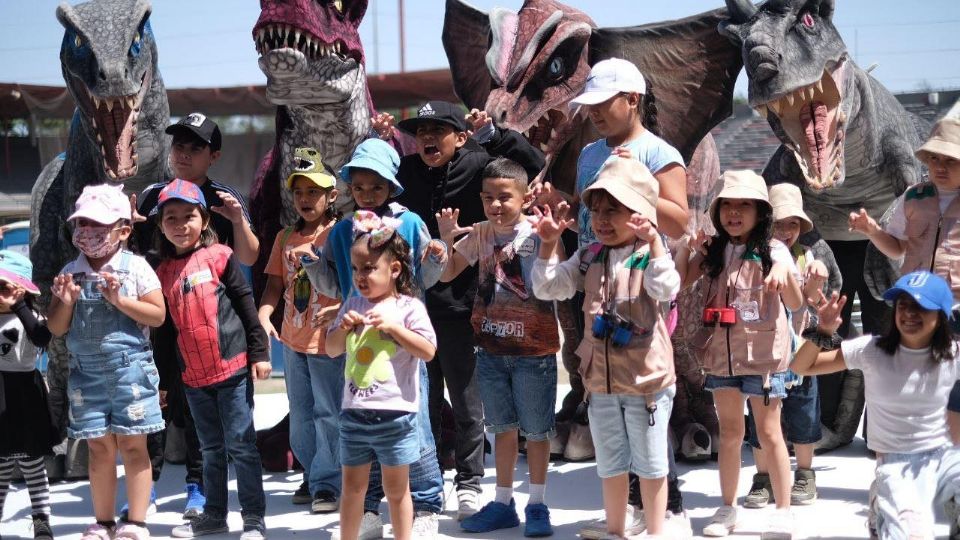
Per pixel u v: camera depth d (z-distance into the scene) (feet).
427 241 16.49
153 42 20.83
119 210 16.61
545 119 21.02
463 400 18.28
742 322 16.30
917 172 21.54
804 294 18.10
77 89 19.92
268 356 17.63
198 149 18.99
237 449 17.31
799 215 18.20
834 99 20.18
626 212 15.19
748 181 16.29
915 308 14.35
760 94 19.49
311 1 18.81
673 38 21.31
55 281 15.81
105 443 16.75
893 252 17.97
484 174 16.97
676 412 22.08
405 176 19.17
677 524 16.70
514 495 19.84
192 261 17.43
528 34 20.84
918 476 14.47
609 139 16.78
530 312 16.84
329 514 18.80
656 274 14.75
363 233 15.24
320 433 18.26
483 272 17.24
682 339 21.52
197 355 17.20
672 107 21.62
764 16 19.94
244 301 17.58
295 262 18.15
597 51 21.84
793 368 15.46
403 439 15.07
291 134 20.43
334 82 19.35
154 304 16.63
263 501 17.49
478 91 24.94
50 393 21.93
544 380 16.94
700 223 22.04
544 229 15.21
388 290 15.29
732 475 16.88
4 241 38.45
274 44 18.72
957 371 14.62
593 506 18.93
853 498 18.92
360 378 15.08
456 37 25.14
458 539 17.04
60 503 20.17
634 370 15.15
